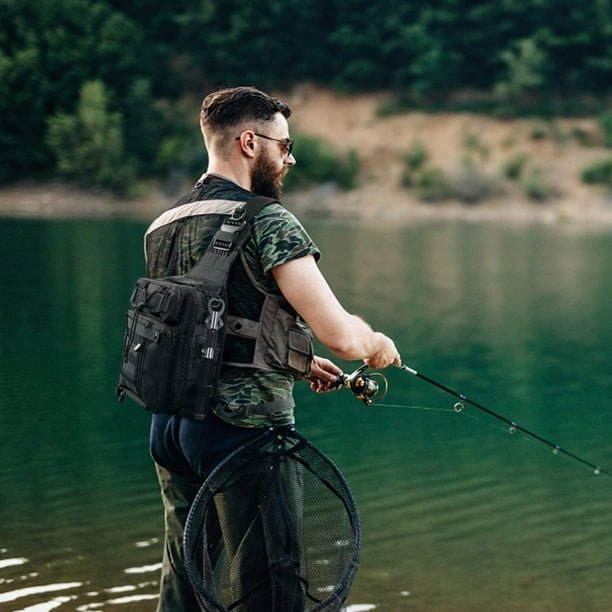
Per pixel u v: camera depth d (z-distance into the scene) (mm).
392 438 8352
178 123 58219
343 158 55875
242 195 2855
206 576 2742
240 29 62656
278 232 2750
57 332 13719
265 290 2775
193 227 2842
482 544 5727
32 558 5277
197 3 63875
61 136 52688
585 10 62031
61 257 25531
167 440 2939
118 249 28203
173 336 2684
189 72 63031
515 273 24328
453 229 41938
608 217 50969
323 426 8750
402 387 10680
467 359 12602
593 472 7312
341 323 2750
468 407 9695
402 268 25094
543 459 7695
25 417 8766
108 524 5875
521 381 11172
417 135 58344
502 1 62250
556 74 62125
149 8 64938
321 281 2746
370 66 61438
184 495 3002
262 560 2797
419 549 5617
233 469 2770
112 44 59250
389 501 6562
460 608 4766
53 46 57500
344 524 2801
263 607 2807
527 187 52625
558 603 4816
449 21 62812
